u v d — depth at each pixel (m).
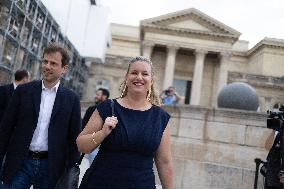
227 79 53.53
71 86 32.62
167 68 52.06
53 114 3.83
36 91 3.87
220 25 51.91
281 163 5.26
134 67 2.91
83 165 10.98
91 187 2.71
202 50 52.31
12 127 3.86
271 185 5.45
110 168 2.69
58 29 22.72
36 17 19.27
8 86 5.61
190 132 10.49
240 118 10.28
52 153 3.76
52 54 3.86
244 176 9.70
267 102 53.25
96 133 2.68
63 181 3.07
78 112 4.00
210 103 54.97
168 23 52.69
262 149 10.05
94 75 52.34
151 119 2.86
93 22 31.70
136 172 2.70
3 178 3.70
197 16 52.47
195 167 10.09
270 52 62.44
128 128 2.73
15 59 16.89
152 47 52.59
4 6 15.36
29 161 3.78
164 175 2.94
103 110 2.87
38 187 3.80
